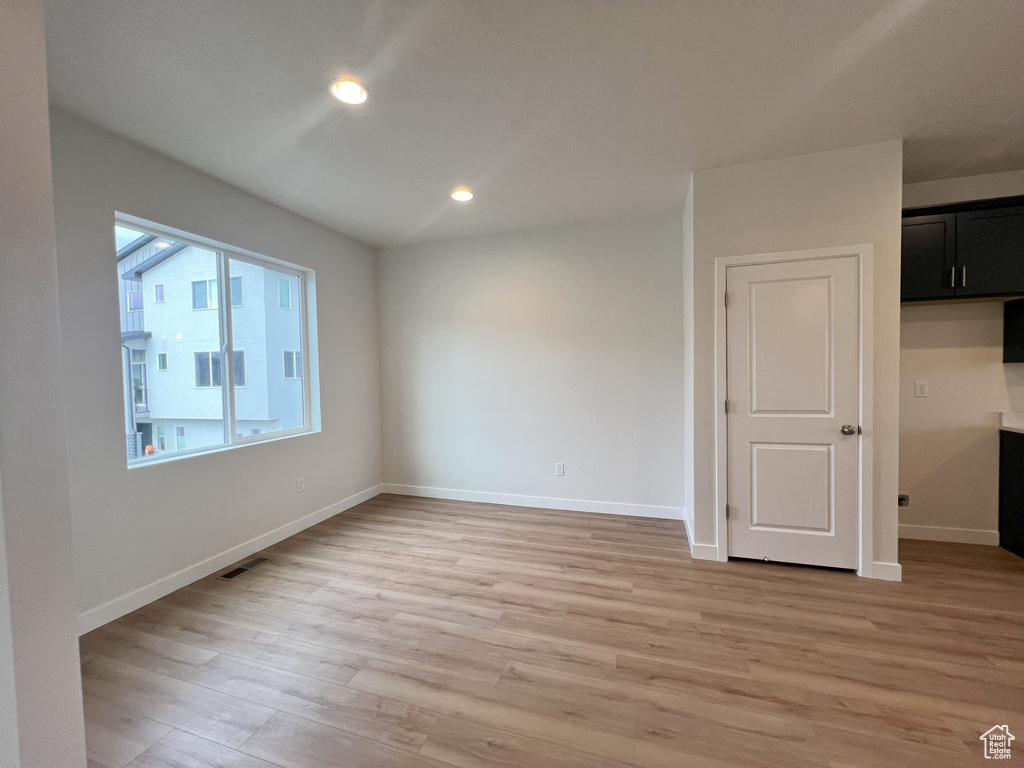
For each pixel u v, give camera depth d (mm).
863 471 2488
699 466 2805
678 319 3494
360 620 2131
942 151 2498
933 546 2893
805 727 1450
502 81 1849
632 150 2453
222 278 2887
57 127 1981
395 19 1492
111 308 2174
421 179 2779
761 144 2406
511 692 1630
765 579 2504
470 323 4094
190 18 1462
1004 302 2803
